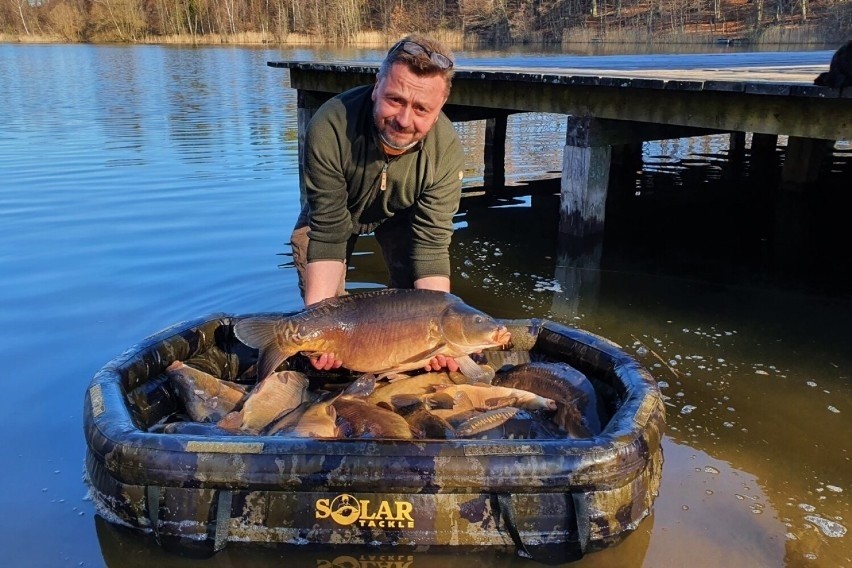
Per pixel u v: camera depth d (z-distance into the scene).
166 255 3.64
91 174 5.44
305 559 1.59
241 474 1.58
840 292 3.46
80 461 1.95
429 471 1.57
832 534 1.72
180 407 2.09
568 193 4.03
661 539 1.68
